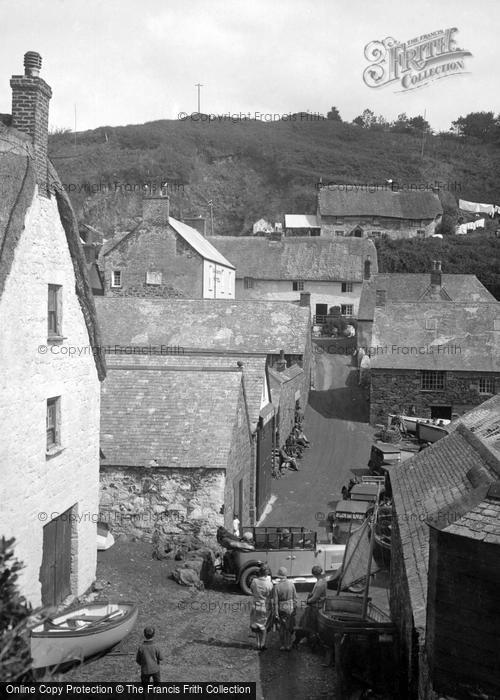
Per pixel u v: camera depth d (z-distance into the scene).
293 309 44.09
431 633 8.65
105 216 108.31
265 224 103.44
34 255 14.39
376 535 18.89
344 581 17.67
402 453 31.25
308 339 44.97
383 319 44.47
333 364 54.84
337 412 43.78
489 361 41.34
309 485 31.55
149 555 20.41
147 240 52.31
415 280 62.69
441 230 93.31
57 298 15.91
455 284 63.44
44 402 14.90
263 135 136.75
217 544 21.19
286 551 18.95
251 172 124.75
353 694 11.71
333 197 92.12
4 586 6.61
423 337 42.97
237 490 23.77
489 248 82.12
